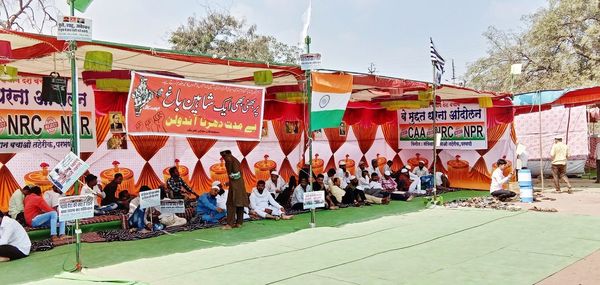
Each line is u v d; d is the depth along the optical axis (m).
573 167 16.78
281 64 8.34
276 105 12.38
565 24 20.59
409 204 11.58
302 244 7.16
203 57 7.43
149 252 6.77
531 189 11.27
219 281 5.25
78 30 5.64
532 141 16.61
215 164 11.68
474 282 5.04
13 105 8.79
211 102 7.21
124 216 8.57
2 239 6.36
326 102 8.66
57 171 5.57
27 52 6.66
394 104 13.57
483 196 12.47
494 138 13.61
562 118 16.05
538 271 5.39
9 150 8.70
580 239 7.02
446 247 6.75
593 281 4.95
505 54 23.19
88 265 6.08
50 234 7.88
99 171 9.77
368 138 14.80
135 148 10.33
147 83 6.51
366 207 11.20
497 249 6.54
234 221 8.65
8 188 8.67
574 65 19.89
